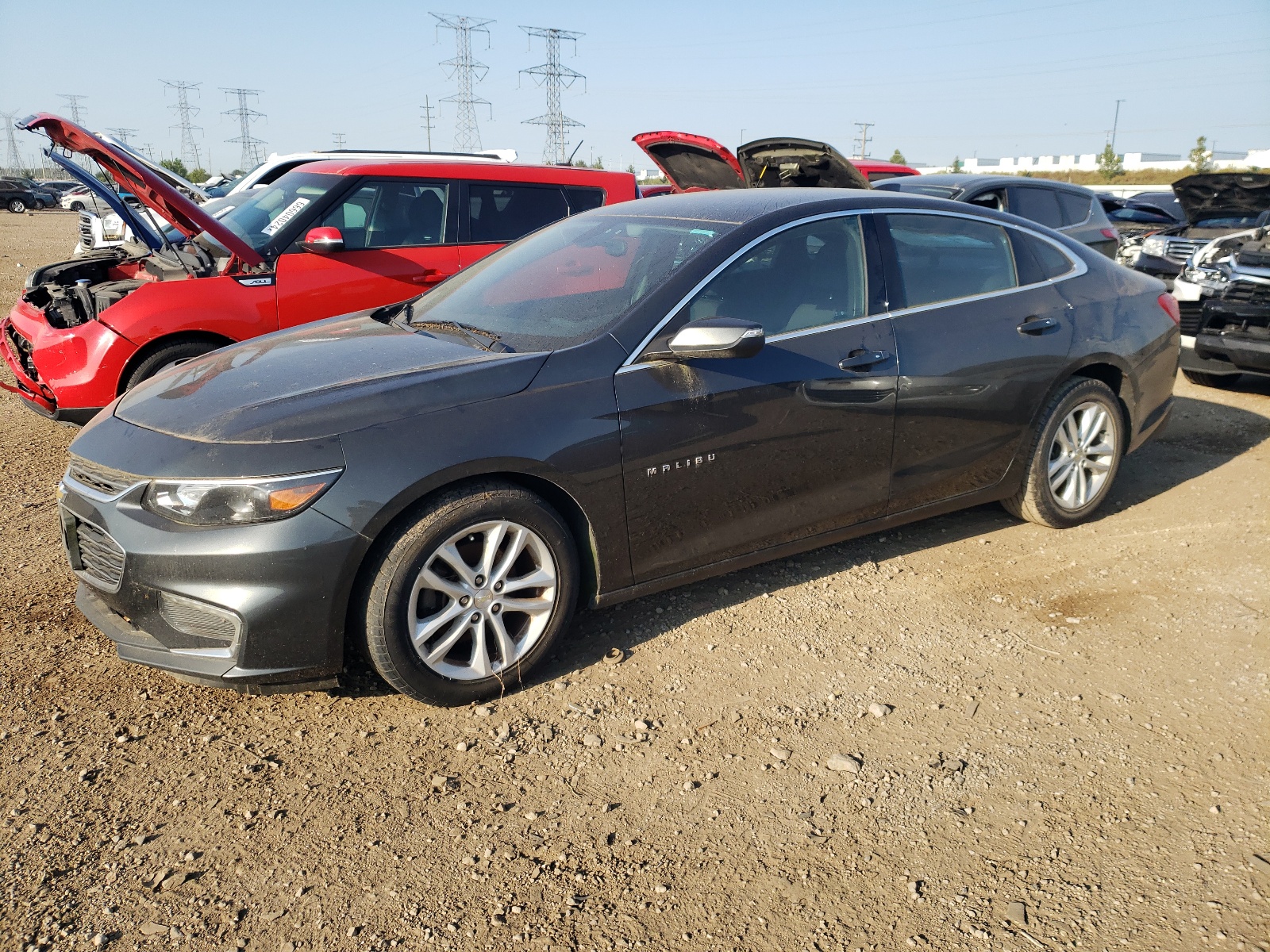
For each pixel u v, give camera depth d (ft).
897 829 7.78
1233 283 21.83
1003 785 8.34
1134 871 7.29
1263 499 15.31
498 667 9.62
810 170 25.26
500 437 9.18
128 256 21.94
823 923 6.79
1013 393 12.82
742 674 10.19
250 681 8.63
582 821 7.88
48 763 8.57
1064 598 11.98
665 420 10.09
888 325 11.82
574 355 9.89
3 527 14.23
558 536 9.70
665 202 12.93
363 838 7.66
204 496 8.35
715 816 7.94
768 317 11.00
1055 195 28.86
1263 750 8.79
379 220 19.38
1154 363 14.53
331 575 8.52
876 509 12.12
